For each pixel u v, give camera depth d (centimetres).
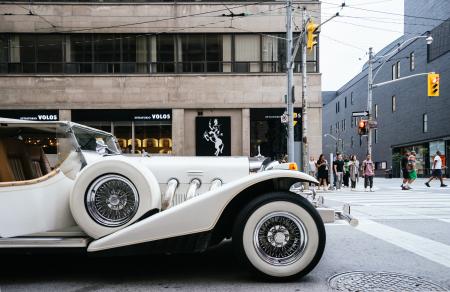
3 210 363
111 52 2173
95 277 390
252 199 374
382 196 1429
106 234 373
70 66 2161
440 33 3234
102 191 378
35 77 2122
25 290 352
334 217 410
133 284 367
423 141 3528
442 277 384
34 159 466
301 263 363
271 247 367
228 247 521
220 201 361
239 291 344
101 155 467
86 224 372
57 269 421
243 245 365
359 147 5428
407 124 3859
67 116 2133
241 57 2208
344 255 473
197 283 368
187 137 2180
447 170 3178
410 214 863
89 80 2141
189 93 2161
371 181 1866
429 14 3462
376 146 4725
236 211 394
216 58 2205
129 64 2180
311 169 1992
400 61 4056
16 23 2130
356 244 536
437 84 1925
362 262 440
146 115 2152
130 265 436
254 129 2180
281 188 388
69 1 2169
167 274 399
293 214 365
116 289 352
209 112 2186
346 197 1386
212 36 2208
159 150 2150
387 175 4131
